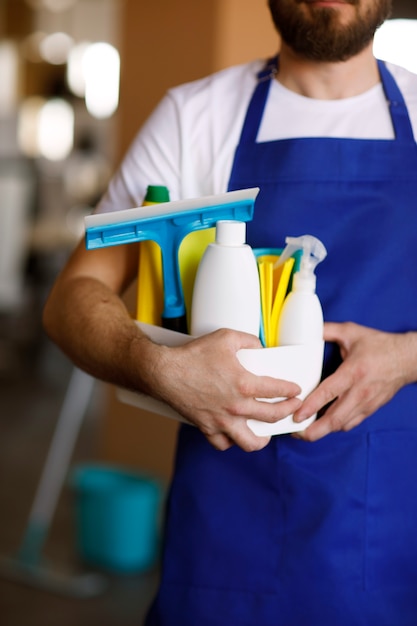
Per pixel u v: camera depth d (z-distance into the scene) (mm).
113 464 3980
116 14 10547
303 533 1520
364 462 1511
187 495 1591
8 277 5309
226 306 1312
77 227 6152
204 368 1289
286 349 1331
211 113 1642
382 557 1522
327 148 1549
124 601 3402
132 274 1662
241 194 1337
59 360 7152
